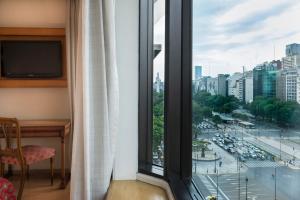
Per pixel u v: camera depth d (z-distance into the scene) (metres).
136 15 2.02
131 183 1.96
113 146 1.95
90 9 1.85
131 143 2.03
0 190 1.86
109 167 1.91
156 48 2.11
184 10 1.65
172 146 1.78
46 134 3.12
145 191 1.80
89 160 1.83
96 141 1.87
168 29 1.77
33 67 3.49
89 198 1.81
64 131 3.13
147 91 2.17
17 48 3.46
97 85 1.87
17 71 3.47
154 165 2.11
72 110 3.43
